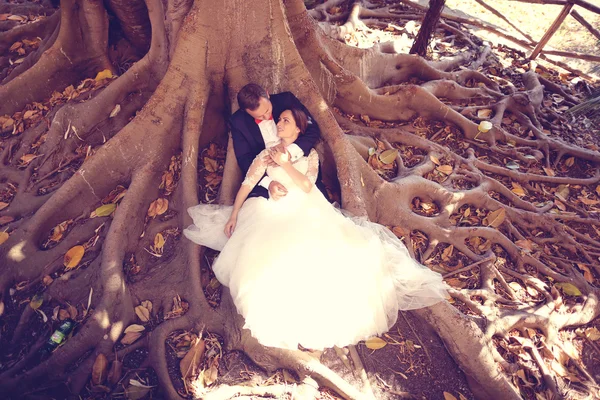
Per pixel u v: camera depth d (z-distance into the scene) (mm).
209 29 3434
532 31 7168
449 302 3340
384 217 3648
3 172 3895
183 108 3543
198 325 3098
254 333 2672
